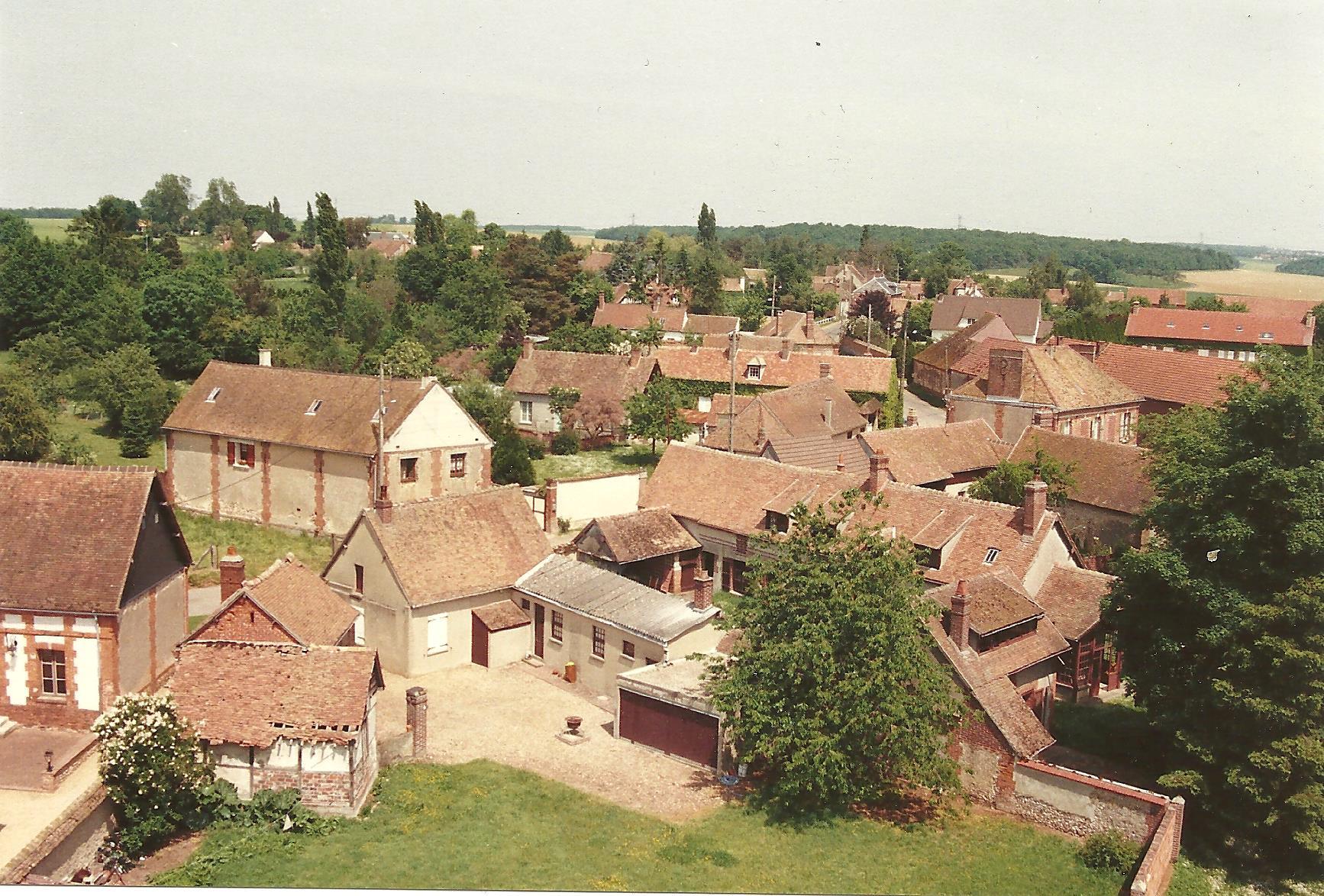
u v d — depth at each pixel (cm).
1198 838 3181
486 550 4291
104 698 3064
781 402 7188
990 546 4231
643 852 2770
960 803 3253
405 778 3086
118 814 2603
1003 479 5506
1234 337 11075
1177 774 3097
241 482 5656
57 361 8269
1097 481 5747
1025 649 3616
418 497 5403
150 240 13675
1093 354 8562
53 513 3206
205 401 5869
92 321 8844
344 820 2798
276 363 8919
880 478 4753
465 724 3559
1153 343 11444
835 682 3038
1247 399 3262
